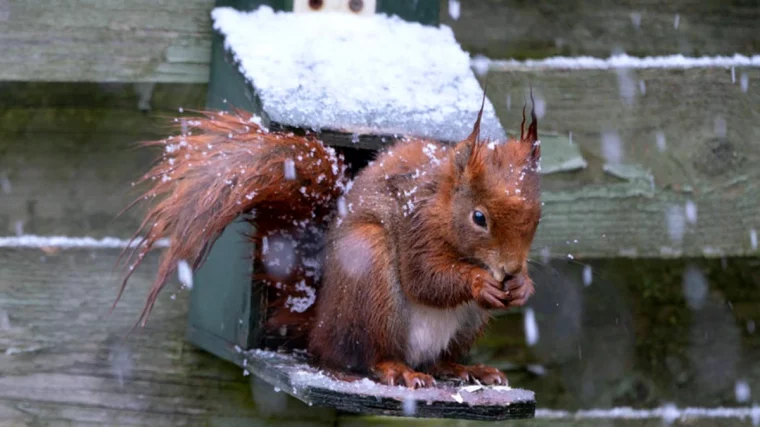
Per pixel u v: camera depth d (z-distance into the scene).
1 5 7.26
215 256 7.06
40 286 7.36
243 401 7.51
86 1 7.34
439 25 7.67
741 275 8.02
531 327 7.75
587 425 7.88
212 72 7.37
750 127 7.98
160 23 7.41
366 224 6.30
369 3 7.50
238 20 7.19
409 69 6.88
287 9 7.38
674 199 7.82
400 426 7.77
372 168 6.48
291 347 6.68
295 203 6.45
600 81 7.95
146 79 7.39
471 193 6.03
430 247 6.16
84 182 7.44
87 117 7.45
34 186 7.39
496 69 7.88
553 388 7.88
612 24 8.20
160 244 7.46
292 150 6.29
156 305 7.45
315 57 6.75
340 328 6.19
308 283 6.61
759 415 8.02
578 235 7.70
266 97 6.25
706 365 8.02
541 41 8.12
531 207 5.96
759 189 7.91
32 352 7.32
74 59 7.32
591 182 7.78
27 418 7.29
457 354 6.79
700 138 7.93
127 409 7.38
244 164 6.20
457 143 6.38
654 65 7.99
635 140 7.89
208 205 6.08
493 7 8.09
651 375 7.98
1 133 7.38
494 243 5.98
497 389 5.89
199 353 7.46
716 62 8.04
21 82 7.27
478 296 5.93
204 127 6.34
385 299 6.22
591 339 7.91
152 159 7.50
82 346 7.36
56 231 7.40
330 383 5.54
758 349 8.05
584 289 7.85
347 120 6.28
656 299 7.99
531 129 6.26
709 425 7.98
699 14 8.18
